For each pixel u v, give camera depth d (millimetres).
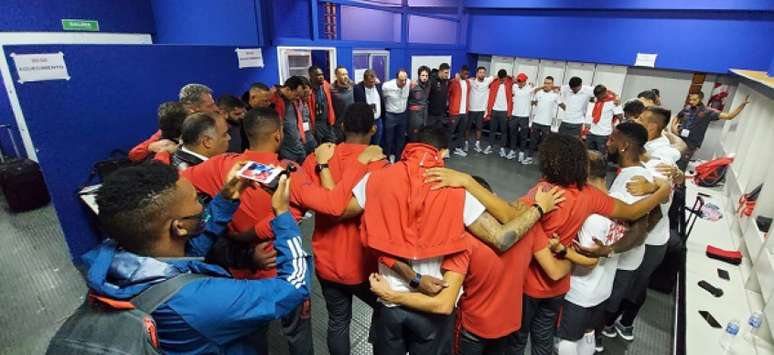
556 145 1267
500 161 5699
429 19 7535
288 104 3590
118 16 3451
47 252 2889
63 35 3080
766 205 2547
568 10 5977
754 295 2355
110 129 2670
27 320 2205
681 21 5105
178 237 801
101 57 2537
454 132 6160
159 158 1832
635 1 5328
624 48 5621
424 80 5109
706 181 4066
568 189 1283
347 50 4785
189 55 3084
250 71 3652
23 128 3387
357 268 1352
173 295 701
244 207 1278
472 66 7414
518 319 1274
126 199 695
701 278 2533
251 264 1344
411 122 5246
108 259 726
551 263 1254
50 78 2330
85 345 653
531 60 6676
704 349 1955
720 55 4938
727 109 5059
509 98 5727
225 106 2594
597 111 4945
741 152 3754
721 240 2979
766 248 2219
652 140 2096
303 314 1567
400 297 1009
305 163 1521
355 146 1437
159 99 2926
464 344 1312
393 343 1153
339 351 1600
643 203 1441
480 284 1157
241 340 850
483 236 1043
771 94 2588
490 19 6781
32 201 3549
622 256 1710
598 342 2016
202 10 3779
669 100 5562
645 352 2055
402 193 1011
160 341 730
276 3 3877
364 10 7230
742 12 4691
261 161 1381
